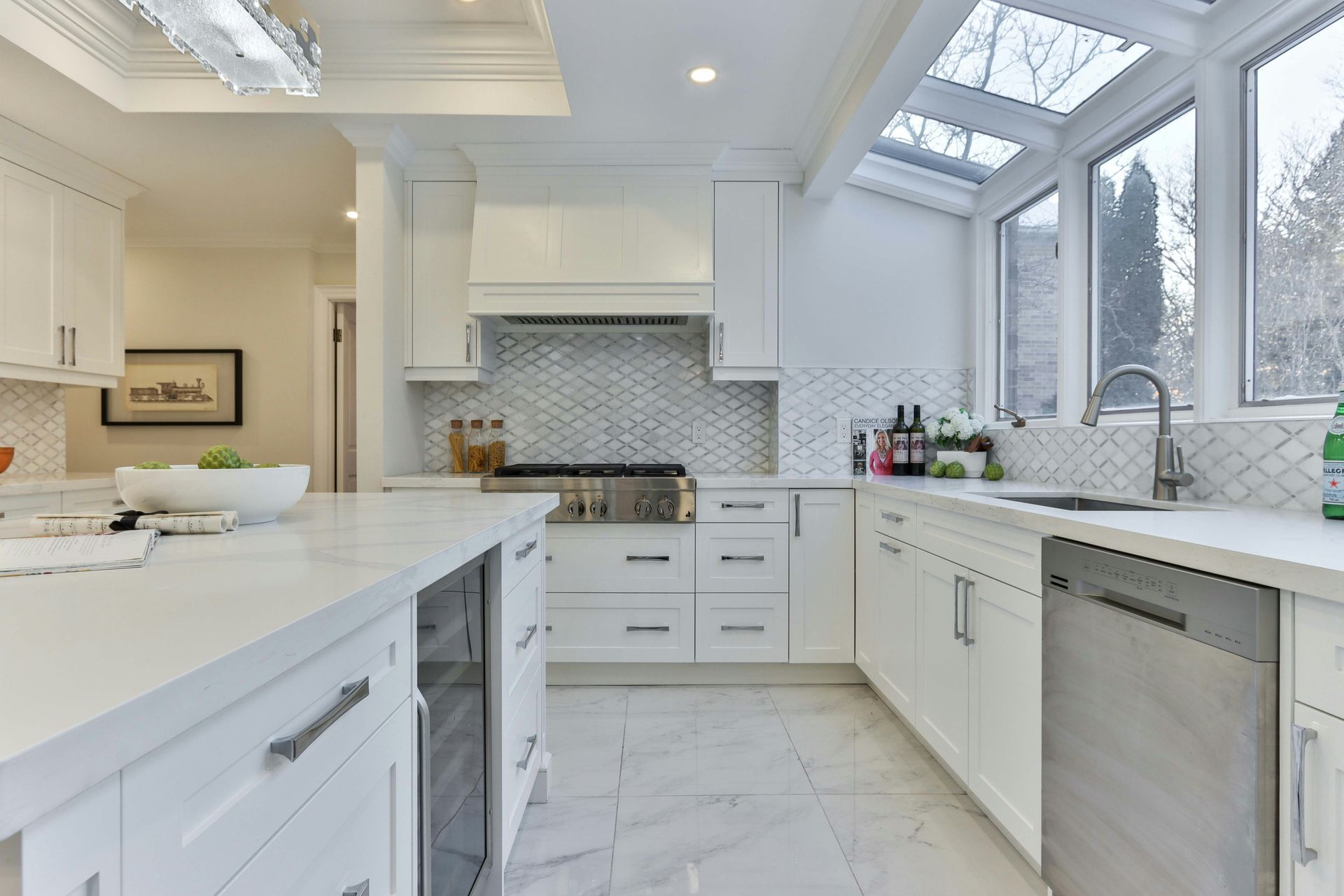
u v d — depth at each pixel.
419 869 1.01
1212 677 1.01
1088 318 2.58
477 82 2.78
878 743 2.39
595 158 3.16
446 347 3.20
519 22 2.60
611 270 3.11
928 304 3.38
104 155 3.09
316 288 4.36
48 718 0.39
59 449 3.44
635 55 2.41
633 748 2.35
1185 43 1.90
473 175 3.22
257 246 4.29
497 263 3.10
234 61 1.51
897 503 2.47
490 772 1.46
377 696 0.86
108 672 0.47
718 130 2.99
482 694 1.44
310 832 0.68
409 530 1.23
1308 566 0.87
